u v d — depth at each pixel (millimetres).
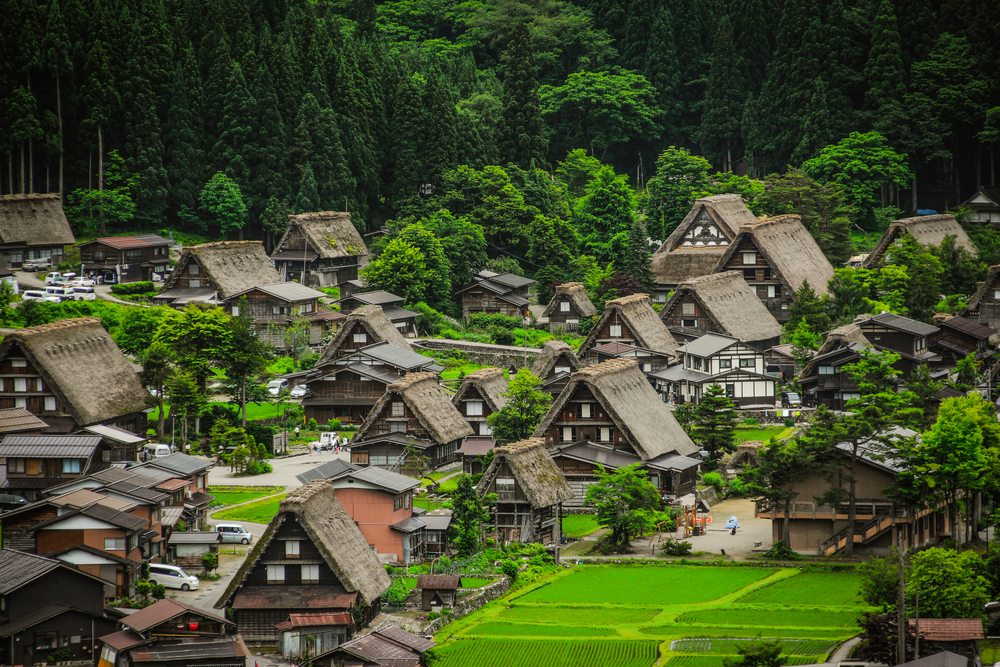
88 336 100000
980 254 142500
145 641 63281
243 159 150875
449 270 142625
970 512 84000
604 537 86000
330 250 142500
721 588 75250
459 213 155500
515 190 156000
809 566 79062
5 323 118188
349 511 80250
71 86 149125
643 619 70062
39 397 94938
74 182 149500
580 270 146250
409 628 68938
